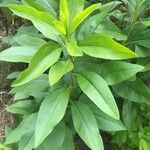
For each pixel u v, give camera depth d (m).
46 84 0.36
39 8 0.34
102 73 0.33
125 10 0.45
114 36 0.35
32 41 0.36
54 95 0.32
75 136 0.45
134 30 0.38
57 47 0.30
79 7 0.32
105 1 0.46
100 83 0.31
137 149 0.42
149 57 0.38
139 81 0.37
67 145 0.36
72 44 0.29
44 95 0.37
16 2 0.43
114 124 0.36
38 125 0.31
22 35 0.36
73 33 0.32
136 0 0.37
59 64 0.30
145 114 0.42
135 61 0.39
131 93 0.37
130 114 0.40
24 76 0.29
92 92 0.30
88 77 0.31
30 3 0.33
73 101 0.35
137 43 0.38
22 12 0.30
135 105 0.41
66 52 0.32
